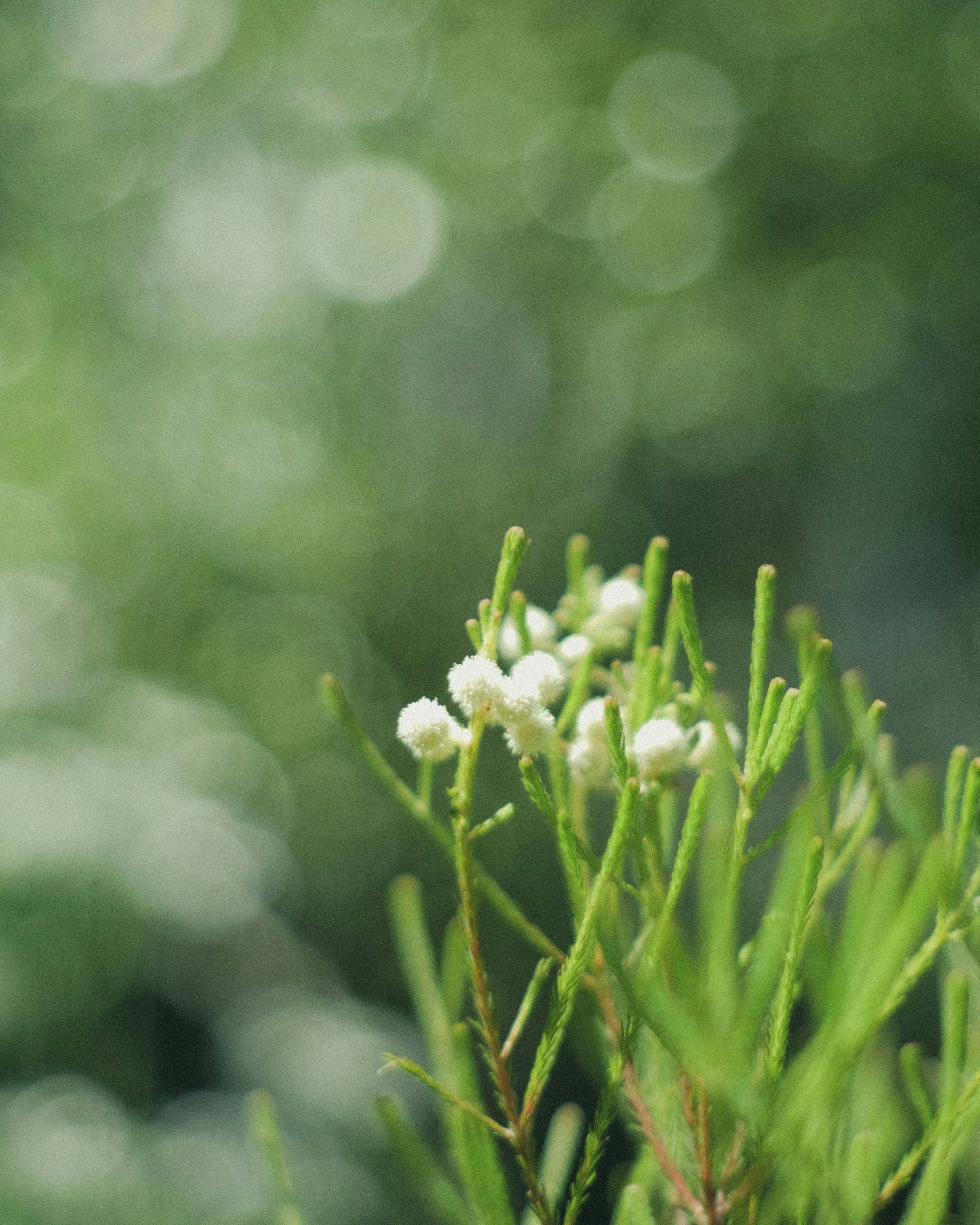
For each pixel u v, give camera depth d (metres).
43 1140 1.14
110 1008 1.50
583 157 2.55
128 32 2.33
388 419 2.49
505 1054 0.28
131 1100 1.46
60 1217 1.04
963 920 0.28
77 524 2.20
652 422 2.50
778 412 2.47
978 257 2.26
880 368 2.40
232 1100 1.44
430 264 2.55
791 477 2.47
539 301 2.57
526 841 1.89
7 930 1.30
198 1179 1.18
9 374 2.18
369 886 2.12
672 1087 0.30
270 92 2.46
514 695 0.28
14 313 2.23
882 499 2.39
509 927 1.80
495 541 2.38
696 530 2.48
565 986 0.28
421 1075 0.28
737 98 2.40
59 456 2.20
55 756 1.47
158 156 2.38
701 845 0.30
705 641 2.30
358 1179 1.26
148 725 1.78
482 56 2.47
